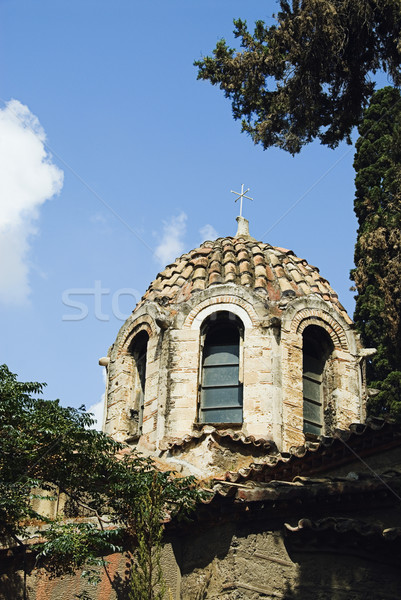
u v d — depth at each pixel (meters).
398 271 24.52
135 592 15.02
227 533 15.99
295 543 15.29
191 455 20.91
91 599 17.23
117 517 17.69
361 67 18.78
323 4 17.67
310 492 15.44
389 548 14.66
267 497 15.49
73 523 17.53
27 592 18.08
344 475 17.27
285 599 14.95
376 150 29.48
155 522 15.77
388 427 16.55
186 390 22.23
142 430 22.56
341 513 15.67
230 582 15.46
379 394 26.41
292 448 18.33
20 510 17.08
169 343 22.86
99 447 17.88
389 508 15.53
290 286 23.73
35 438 17.73
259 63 19.00
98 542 16.52
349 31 18.03
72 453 17.75
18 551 18.41
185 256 25.88
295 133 19.72
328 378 23.17
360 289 28.58
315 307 23.39
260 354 22.31
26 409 18.08
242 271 24.03
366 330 27.88
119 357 24.30
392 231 25.02
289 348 22.53
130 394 23.86
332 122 19.64
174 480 17.41
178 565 16.69
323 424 22.78
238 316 22.97
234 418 22.20
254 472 18.27
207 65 19.47
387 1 17.67
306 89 18.77
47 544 16.33
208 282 23.86
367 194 28.69
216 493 15.79
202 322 23.09
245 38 19.25
